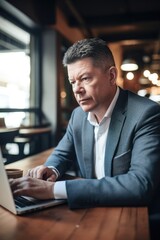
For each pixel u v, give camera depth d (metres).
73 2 5.01
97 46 1.07
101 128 1.21
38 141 4.75
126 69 7.82
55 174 1.22
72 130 1.38
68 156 1.40
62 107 5.31
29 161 1.75
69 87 5.82
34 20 4.24
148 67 11.85
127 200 0.89
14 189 0.91
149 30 7.16
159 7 5.59
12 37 4.75
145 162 0.97
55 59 4.82
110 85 1.14
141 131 1.08
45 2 4.62
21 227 0.73
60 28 5.04
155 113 1.10
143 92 11.34
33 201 0.90
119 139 1.12
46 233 0.70
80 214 0.83
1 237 0.68
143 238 0.67
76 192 0.88
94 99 1.10
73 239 0.66
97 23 6.08
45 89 4.89
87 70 1.06
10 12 3.78
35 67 4.85
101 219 0.79
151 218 1.03
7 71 4.72
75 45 1.08
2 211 0.85
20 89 4.80
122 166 1.11
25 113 4.52
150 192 0.91
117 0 5.22
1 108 3.72
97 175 1.24
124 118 1.14
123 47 9.18
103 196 0.88
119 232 0.70
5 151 2.85
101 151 1.21
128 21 5.96
